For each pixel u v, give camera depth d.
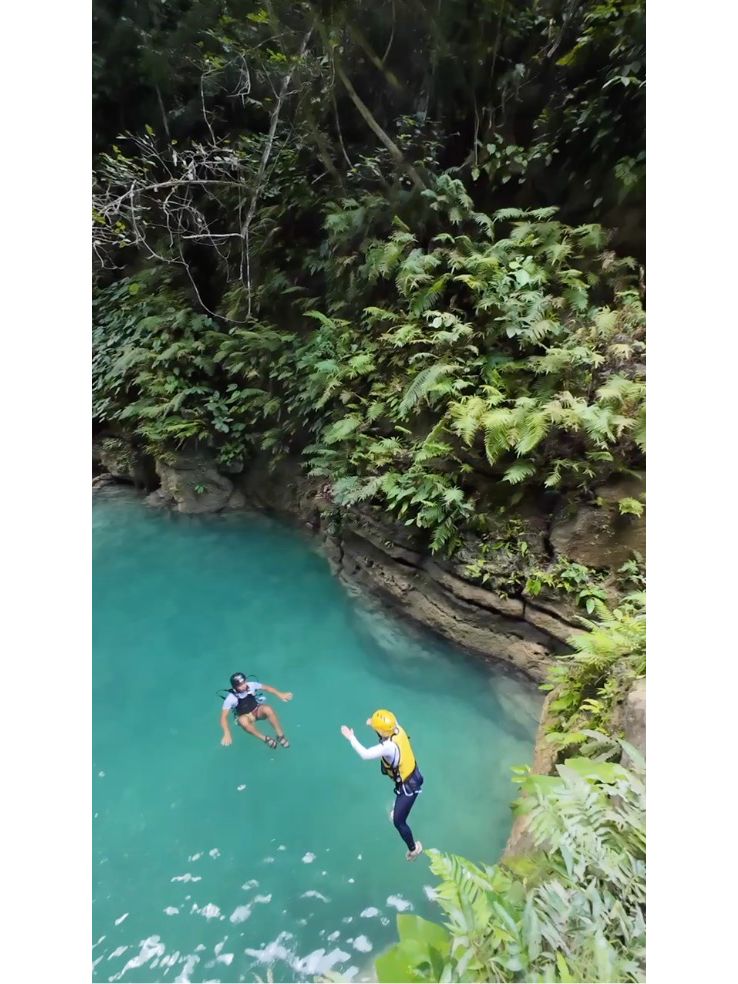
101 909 3.67
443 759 4.79
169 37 10.00
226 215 10.98
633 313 5.61
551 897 2.60
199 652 6.37
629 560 5.10
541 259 6.59
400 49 8.62
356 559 7.45
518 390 5.93
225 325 11.01
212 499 10.05
